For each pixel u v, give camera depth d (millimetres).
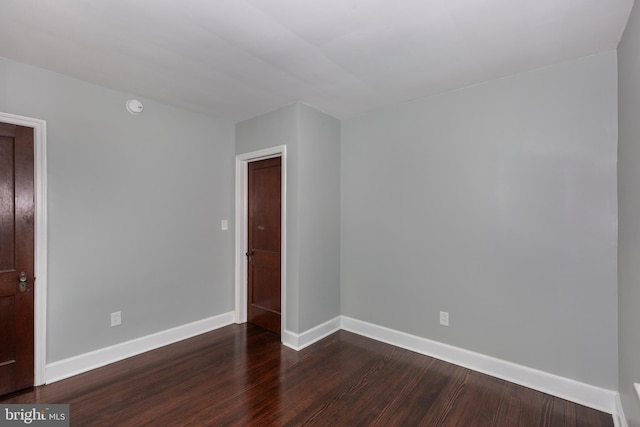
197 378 2410
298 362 2676
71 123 2441
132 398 2148
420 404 2100
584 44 1952
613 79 2004
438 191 2752
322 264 3234
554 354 2211
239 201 3584
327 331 3285
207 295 3373
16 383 2197
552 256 2221
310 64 2229
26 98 2229
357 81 2508
